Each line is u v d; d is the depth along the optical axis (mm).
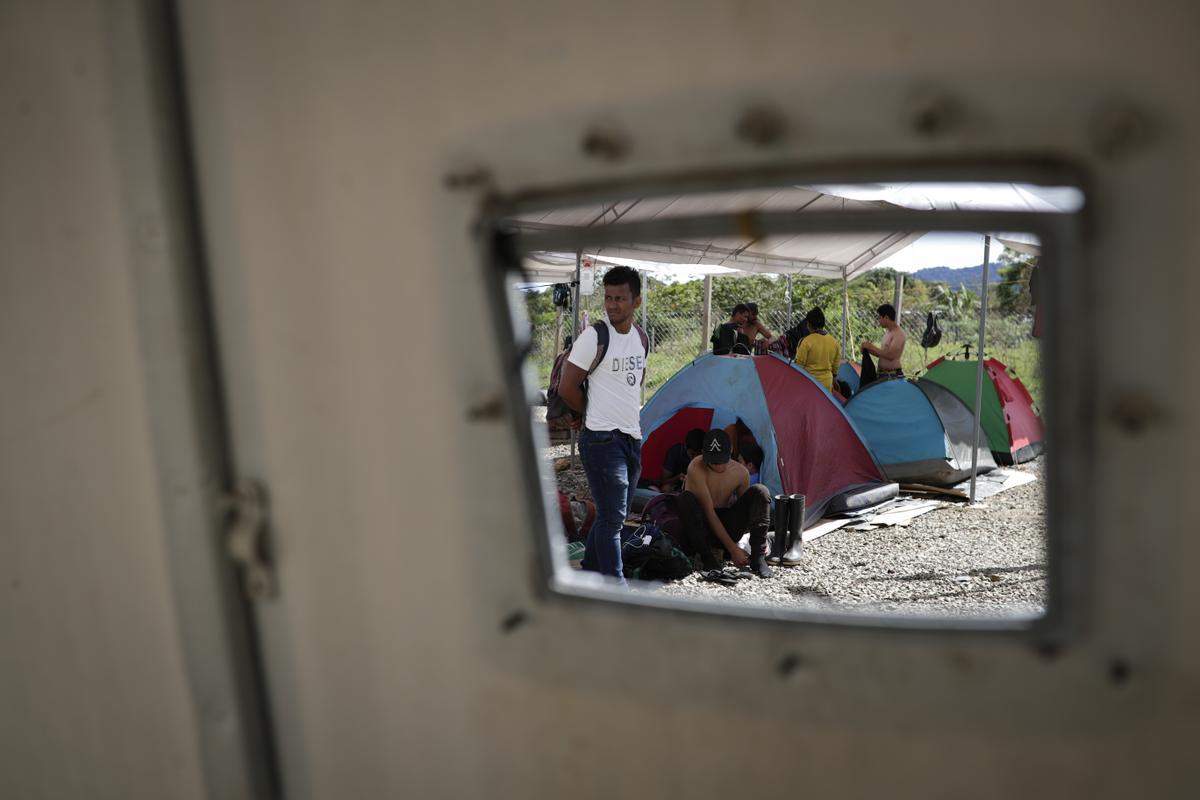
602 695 880
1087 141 670
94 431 1029
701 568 4734
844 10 707
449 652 933
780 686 820
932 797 799
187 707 1039
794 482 5680
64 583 1103
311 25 864
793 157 735
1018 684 757
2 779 1240
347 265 889
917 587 4402
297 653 1007
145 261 942
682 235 792
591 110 778
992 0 676
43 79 971
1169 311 668
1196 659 706
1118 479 696
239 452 984
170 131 919
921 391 6770
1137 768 743
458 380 865
